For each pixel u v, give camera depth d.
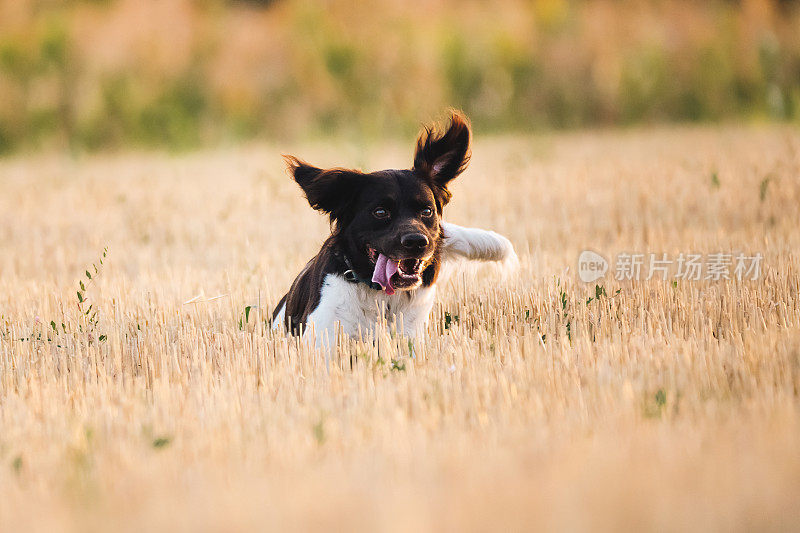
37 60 31.67
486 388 7.16
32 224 16.91
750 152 20.89
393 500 4.96
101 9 34.94
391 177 9.06
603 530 4.52
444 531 4.58
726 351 7.87
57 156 29.86
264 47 34.06
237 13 37.97
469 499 4.93
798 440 5.64
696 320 9.22
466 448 5.92
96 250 14.81
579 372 7.61
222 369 8.30
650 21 36.75
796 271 10.84
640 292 10.20
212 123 32.53
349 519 4.74
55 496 5.49
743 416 6.29
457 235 10.05
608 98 34.72
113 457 6.10
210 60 33.59
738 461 5.32
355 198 9.12
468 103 34.31
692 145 23.95
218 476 5.64
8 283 12.57
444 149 9.53
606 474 5.19
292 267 12.87
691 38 35.59
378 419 6.57
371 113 32.81
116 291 11.47
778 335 8.21
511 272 10.65
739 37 35.38
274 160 24.84
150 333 9.30
